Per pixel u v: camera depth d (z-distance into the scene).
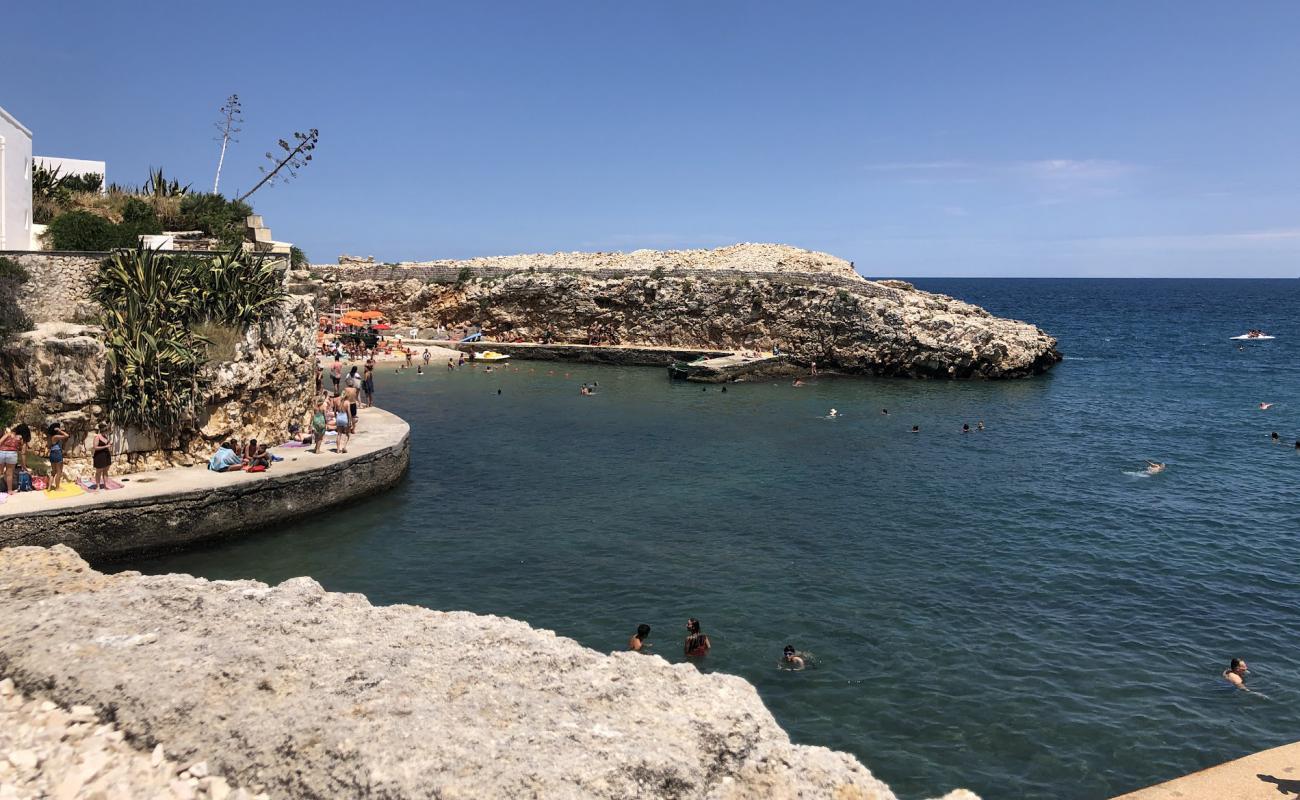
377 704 8.62
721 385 69.88
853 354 77.94
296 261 41.28
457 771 7.59
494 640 10.70
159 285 28.17
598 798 7.54
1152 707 17.36
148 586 11.87
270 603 11.52
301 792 7.75
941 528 29.75
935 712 17.03
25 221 30.81
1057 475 37.97
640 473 37.62
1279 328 139.88
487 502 32.38
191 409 28.20
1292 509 32.50
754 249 102.06
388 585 23.62
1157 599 23.23
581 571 24.95
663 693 9.66
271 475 27.69
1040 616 21.97
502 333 95.19
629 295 88.88
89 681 9.16
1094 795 14.38
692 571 25.03
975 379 75.00
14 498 23.44
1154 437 47.41
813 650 19.73
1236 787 14.52
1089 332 133.00
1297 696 17.86
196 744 8.35
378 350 83.69
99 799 7.95
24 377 25.31
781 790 8.28
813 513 31.47
